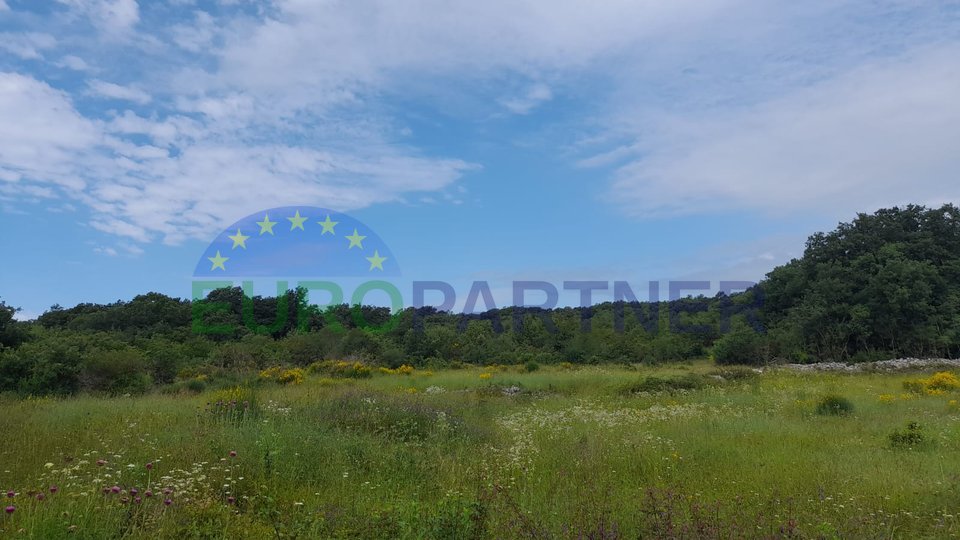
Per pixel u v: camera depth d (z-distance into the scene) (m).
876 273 36.06
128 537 4.79
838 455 8.89
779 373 24.52
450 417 11.47
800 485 7.05
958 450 9.32
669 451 8.95
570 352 34.62
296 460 7.58
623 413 12.84
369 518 5.29
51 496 5.13
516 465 7.62
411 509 5.16
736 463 8.45
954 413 13.97
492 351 34.53
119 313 33.78
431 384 22.23
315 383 22.17
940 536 5.37
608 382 20.75
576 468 7.87
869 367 27.64
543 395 18.38
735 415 12.85
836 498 6.50
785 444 9.71
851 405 14.37
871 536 5.13
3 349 20.70
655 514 5.24
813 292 37.81
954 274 37.44
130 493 5.50
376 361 31.05
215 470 6.88
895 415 13.44
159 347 25.77
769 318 40.59
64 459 7.31
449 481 7.18
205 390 19.77
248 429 8.91
